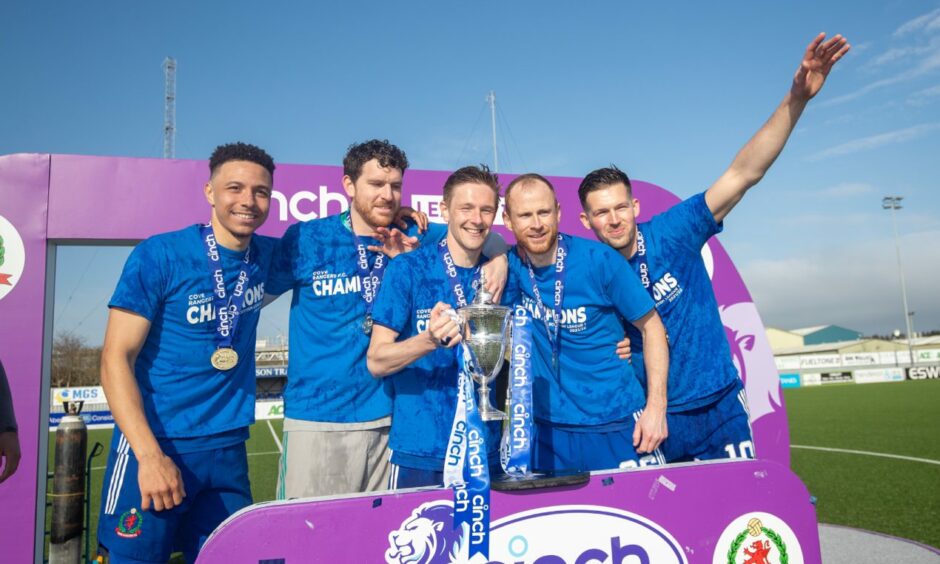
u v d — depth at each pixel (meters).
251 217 2.18
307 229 2.71
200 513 2.22
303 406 2.63
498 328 1.72
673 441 2.72
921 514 4.91
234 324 2.27
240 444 2.31
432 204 3.82
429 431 2.06
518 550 1.46
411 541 1.39
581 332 2.35
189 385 2.19
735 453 2.74
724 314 4.20
